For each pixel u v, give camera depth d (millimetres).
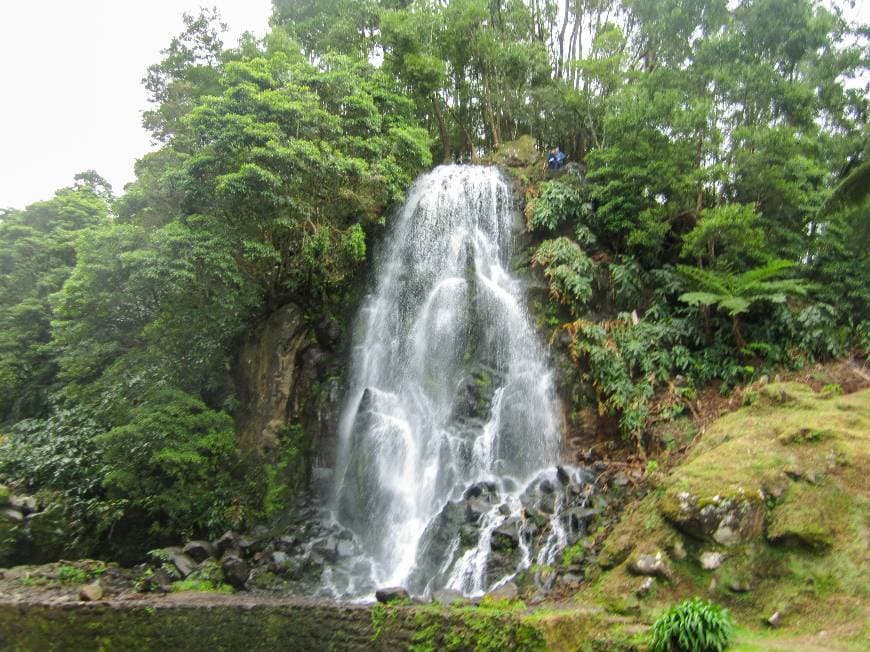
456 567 9633
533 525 9836
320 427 13562
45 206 22344
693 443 10422
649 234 13555
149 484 12375
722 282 11992
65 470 13617
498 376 12859
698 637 5922
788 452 8305
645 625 6859
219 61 19688
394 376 13867
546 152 20344
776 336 11938
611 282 13781
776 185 12656
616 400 11672
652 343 12359
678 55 15688
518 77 20156
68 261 20969
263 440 13547
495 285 14461
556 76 21734
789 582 7055
